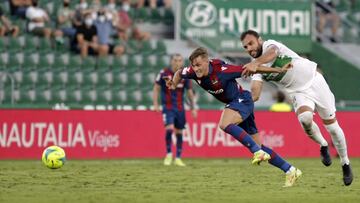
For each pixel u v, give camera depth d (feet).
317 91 88.63
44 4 219.00
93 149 165.37
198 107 173.88
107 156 166.09
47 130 163.32
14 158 161.79
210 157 169.89
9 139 161.79
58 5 219.41
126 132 167.22
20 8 211.41
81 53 205.46
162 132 168.96
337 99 221.87
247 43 85.25
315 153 175.63
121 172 116.47
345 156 89.66
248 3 219.00
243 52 213.46
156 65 209.87
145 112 168.45
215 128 170.60
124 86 204.95
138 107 175.01
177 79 88.12
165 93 144.05
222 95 86.63
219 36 213.25
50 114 163.63
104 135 166.09
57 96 199.21
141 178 103.81
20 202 69.46
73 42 206.80
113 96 202.80
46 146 163.22
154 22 223.92
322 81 89.35
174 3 223.51
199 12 214.07
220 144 170.81
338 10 237.66
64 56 204.74
